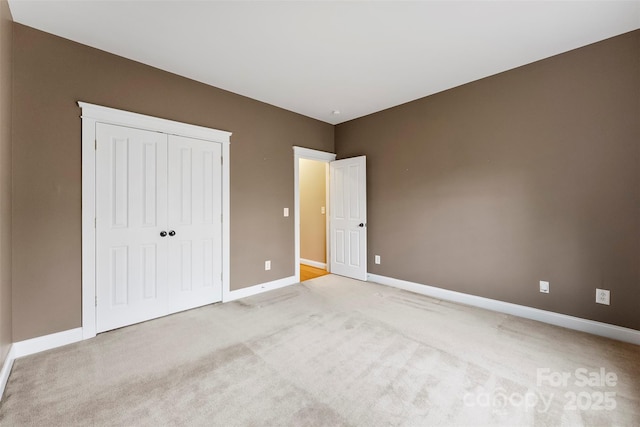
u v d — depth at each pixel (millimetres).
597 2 1891
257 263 3586
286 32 2223
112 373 1867
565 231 2543
